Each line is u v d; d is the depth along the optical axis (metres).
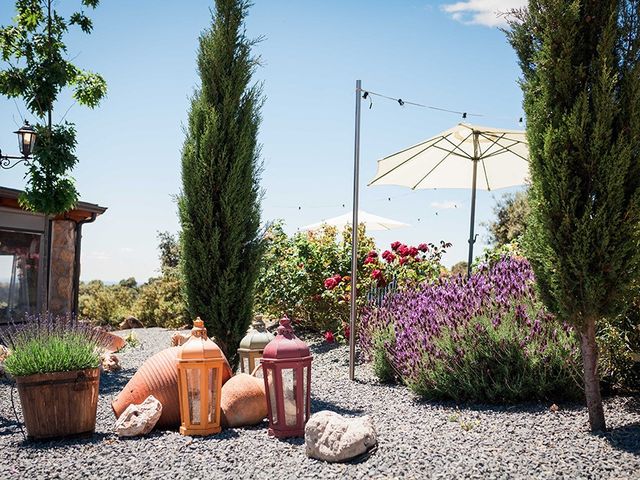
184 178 8.91
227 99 8.91
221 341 8.80
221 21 9.11
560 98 5.55
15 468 4.86
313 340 13.16
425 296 9.02
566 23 5.45
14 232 13.35
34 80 11.69
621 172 5.27
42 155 11.36
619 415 6.06
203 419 5.75
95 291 25.77
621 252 5.31
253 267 9.03
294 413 5.64
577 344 6.77
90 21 12.62
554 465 4.59
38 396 5.65
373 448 4.96
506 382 6.79
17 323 13.30
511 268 8.69
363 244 13.06
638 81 5.30
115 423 6.19
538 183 5.61
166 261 32.62
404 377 7.91
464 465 4.58
